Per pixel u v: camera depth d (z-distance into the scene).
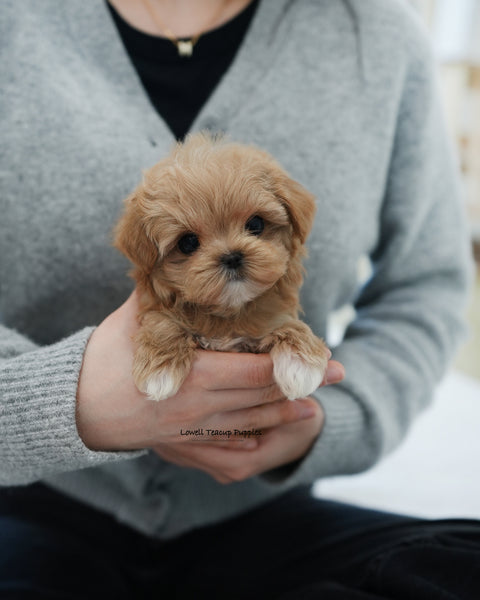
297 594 0.47
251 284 0.43
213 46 0.58
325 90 0.56
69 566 0.53
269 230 0.46
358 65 0.57
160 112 0.58
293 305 0.48
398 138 0.61
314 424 0.52
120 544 0.57
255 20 0.57
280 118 0.55
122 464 0.57
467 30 1.83
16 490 0.59
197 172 0.44
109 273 0.54
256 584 0.53
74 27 0.56
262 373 0.45
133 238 0.45
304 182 0.55
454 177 0.66
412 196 0.62
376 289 0.67
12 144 0.54
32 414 0.45
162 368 0.44
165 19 0.59
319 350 0.45
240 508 0.59
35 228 0.54
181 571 0.57
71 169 0.53
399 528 0.53
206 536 0.58
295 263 0.47
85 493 0.58
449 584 0.42
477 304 1.55
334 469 0.56
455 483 0.83
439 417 1.02
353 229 0.57
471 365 1.27
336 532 0.55
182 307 0.46
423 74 0.61
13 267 0.56
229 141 0.51
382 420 0.56
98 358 0.46
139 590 0.56
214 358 0.45
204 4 0.59
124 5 0.60
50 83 0.54
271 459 0.51
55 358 0.46
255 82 0.56
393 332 0.61
